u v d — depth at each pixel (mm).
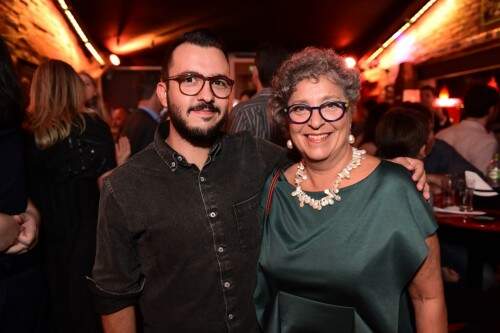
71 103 2021
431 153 3061
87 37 5805
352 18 6293
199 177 1284
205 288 1265
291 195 1284
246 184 1338
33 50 3934
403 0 5539
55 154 1961
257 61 2225
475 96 3254
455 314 2236
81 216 2033
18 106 1312
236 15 6047
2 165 1273
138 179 1258
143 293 1316
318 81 1175
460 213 2375
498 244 2365
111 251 1249
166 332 1286
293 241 1220
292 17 6211
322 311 1200
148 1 5270
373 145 3213
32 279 1349
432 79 5809
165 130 1404
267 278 1286
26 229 1310
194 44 1235
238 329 1297
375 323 1162
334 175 1241
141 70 7965
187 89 1227
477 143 3268
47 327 1480
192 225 1250
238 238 1297
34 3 4008
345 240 1154
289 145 1368
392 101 6641
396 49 6777
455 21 5102
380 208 1150
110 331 1313
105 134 2156
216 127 1267
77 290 1985
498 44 4297
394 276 1146
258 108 2111
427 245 1136
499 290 2277
